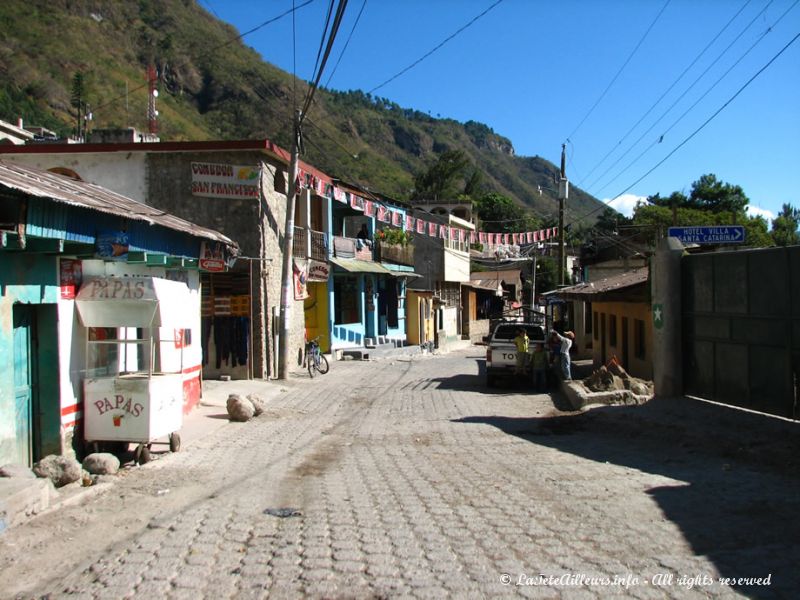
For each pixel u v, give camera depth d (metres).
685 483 7.16
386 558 4.95
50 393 8.30
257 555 5.06
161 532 5.66
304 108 16.36
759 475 7.43
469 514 6.11
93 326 8.73
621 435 10.55
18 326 8.00
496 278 56.38
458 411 14.12
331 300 27.52
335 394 17.19
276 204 20.97
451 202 46.16
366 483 7.55
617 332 20.59
